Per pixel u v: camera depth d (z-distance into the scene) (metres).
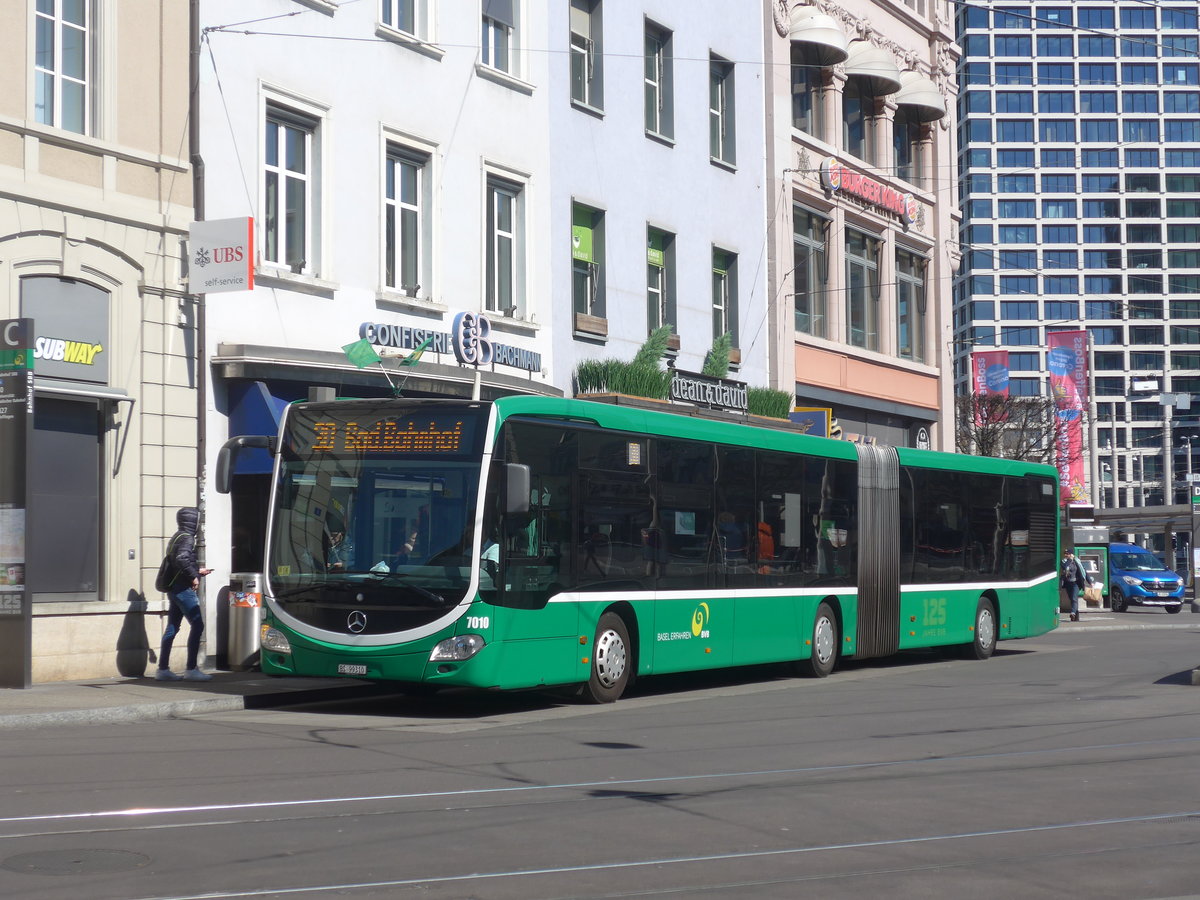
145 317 18.59
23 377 15.61
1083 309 139.12
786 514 19.77
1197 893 7.21
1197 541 49.75
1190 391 139.38
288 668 15.09
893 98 39.19
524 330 25.92
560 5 27.30
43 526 17.31
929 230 41.47
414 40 23.38
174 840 7.99
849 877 7.41
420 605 14.58
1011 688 18.59
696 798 9.63
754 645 18.88
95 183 17.98
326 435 15.39
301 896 6.75
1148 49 139.25
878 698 17.16
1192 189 139.12
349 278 22.06
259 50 20.61
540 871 7.38
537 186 26.36
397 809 9.05
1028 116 139.50
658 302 30.53
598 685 16.27
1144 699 16.86
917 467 23.03
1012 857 7.97
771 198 34.03
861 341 38.03
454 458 14.84
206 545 19.58
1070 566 40.56
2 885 6.89
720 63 32.91
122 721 14.05
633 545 16.77
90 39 18.22
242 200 20.28
